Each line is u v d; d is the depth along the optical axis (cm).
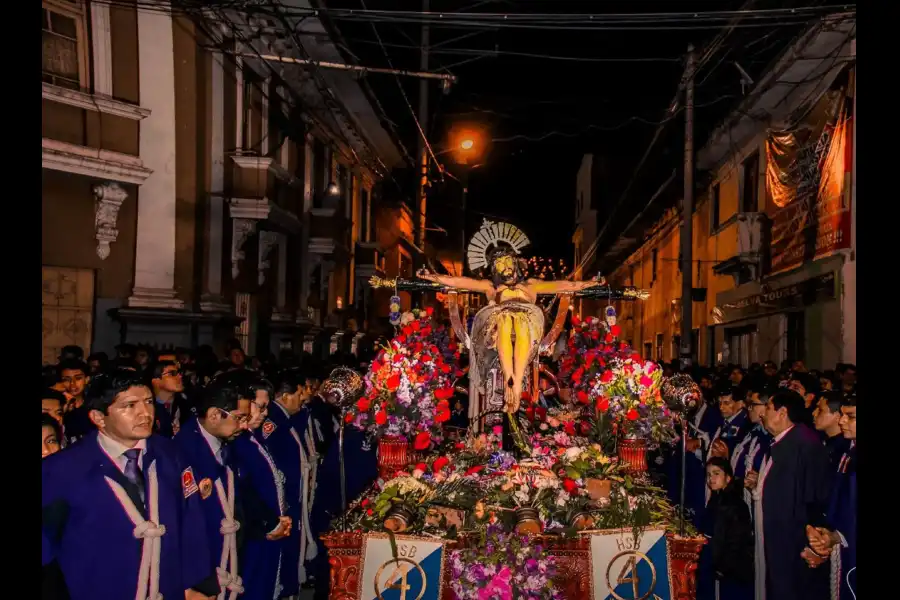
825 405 558
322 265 1981
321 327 1928
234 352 1063
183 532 433
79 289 1130
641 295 650
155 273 1196
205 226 1300
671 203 2755
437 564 457
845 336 1233
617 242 3572
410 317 630
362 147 2389
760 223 1698
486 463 524
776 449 561
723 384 876
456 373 655
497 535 463
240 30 1280
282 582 651
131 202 1187
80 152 1098
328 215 1867
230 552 495
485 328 598
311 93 1823
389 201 3020
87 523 378
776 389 574
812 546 512
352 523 486
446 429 652
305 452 754
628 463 613
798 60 1329
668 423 622
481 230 650
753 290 1786
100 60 1134
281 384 683
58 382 636
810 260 1387
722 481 600
